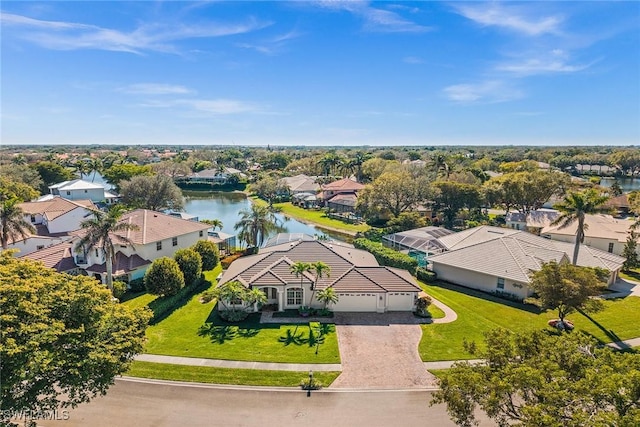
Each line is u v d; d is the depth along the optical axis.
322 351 26.81
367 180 128.75
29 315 15.53
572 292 27.55
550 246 43.19
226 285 32.12
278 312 33.62
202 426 19.39
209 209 98.50
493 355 16.22
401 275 36.22
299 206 103.06
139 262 41.19
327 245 42.84
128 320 19.55
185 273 38.19
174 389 22.36
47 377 15.88
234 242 57.97
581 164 177.50
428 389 22.67
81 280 19.28
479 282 39.56
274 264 35.72
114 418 19.84
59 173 99.00
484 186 78.38
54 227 51.47
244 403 21.19
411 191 71.38
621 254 47.78
